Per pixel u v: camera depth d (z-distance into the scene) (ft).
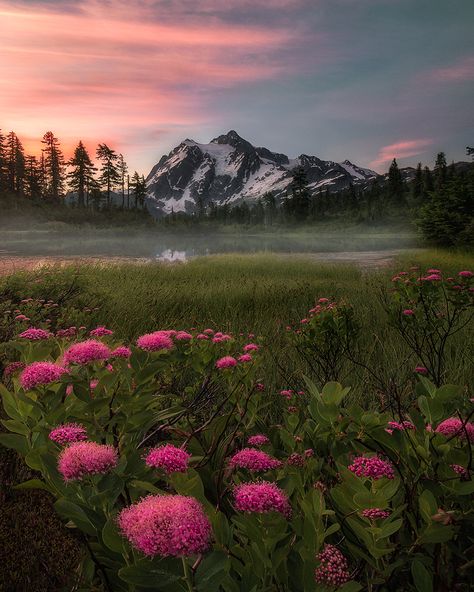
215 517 5.21
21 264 82.07
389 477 5.38
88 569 6.11
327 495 7.11
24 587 7.87
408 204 396.98
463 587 5.84
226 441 8.51
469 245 96.53
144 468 6.10
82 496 5.40
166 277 53.31
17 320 22.67
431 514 5.29
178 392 12.85
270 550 4.95
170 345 7.73
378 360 19.34
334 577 4.67
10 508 9.81
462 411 7.99
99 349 7.08
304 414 10.83
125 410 7.07
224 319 28.43
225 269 65.57
